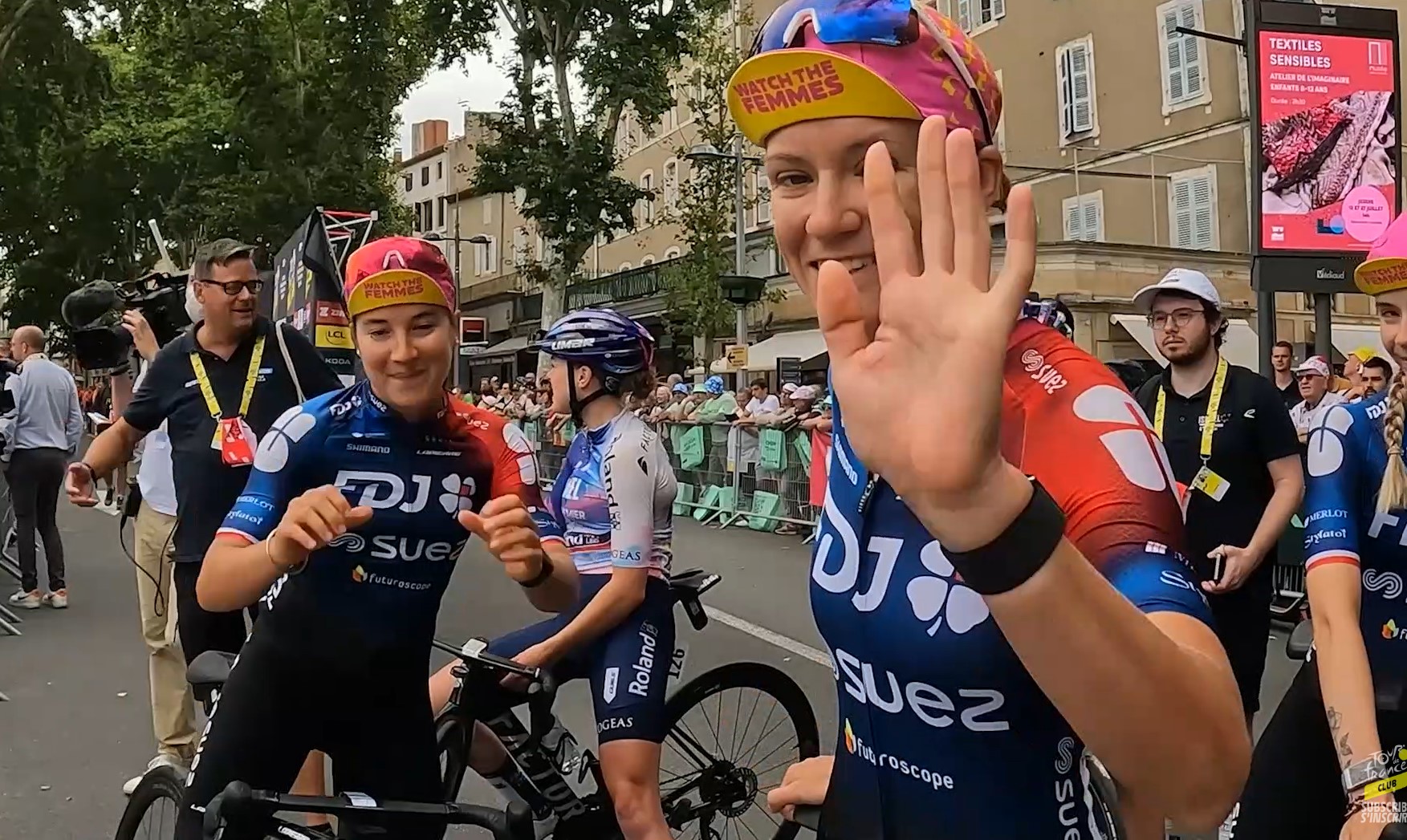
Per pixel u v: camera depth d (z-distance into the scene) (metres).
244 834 2.08
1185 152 21.50
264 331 3.83
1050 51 24.05
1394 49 9.07
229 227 24.25
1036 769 1.15
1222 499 3.54
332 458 2.27
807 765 1.60
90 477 3.78
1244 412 3.52
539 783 2.99
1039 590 0.88
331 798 2.13
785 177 1.18
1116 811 1.22
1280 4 8.91
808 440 10.40
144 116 27.58
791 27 1.16
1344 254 9.02
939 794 1.19
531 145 22.48
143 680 5.74
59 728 4.94
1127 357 20.80
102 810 3.98
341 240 8.05
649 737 2.89
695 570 3.23
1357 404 2.06
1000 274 0.88
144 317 4.56
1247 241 20.75
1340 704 1.87
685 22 22.55
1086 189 23.41
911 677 1.17
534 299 39.47
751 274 27.14
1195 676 0.94
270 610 2.32
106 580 8.68
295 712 2.30
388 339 2.24
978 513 0.87
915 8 1.12
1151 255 20.94
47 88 25.08
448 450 2.34
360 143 25.06
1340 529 2.00
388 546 2.30
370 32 24.14
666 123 35.59
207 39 24.03
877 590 1.18
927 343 0.88
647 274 31.03
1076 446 1.09
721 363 19.42
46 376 7.62
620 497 2.91
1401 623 2.03
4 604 7.67
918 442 0.87
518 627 6.76
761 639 6.30
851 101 1.09
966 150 0.90
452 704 2.81
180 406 3.71
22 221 28.31
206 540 3.64
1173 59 21.55
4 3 23.67
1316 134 8.96
